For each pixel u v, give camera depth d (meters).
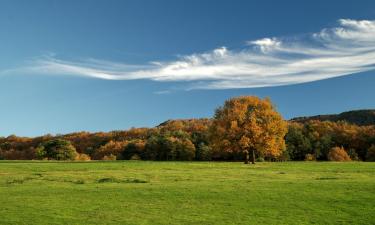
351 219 32.84
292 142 153.62
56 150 138.00
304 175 61.28
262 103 93.06
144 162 91.75
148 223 31.70
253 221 32.38
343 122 187.88
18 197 41.56
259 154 96.00
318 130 170.88
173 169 71.38
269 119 92.06
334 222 32.16
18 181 54.53
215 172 65.56
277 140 93.06
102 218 33.09
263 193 43.00
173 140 166.00
